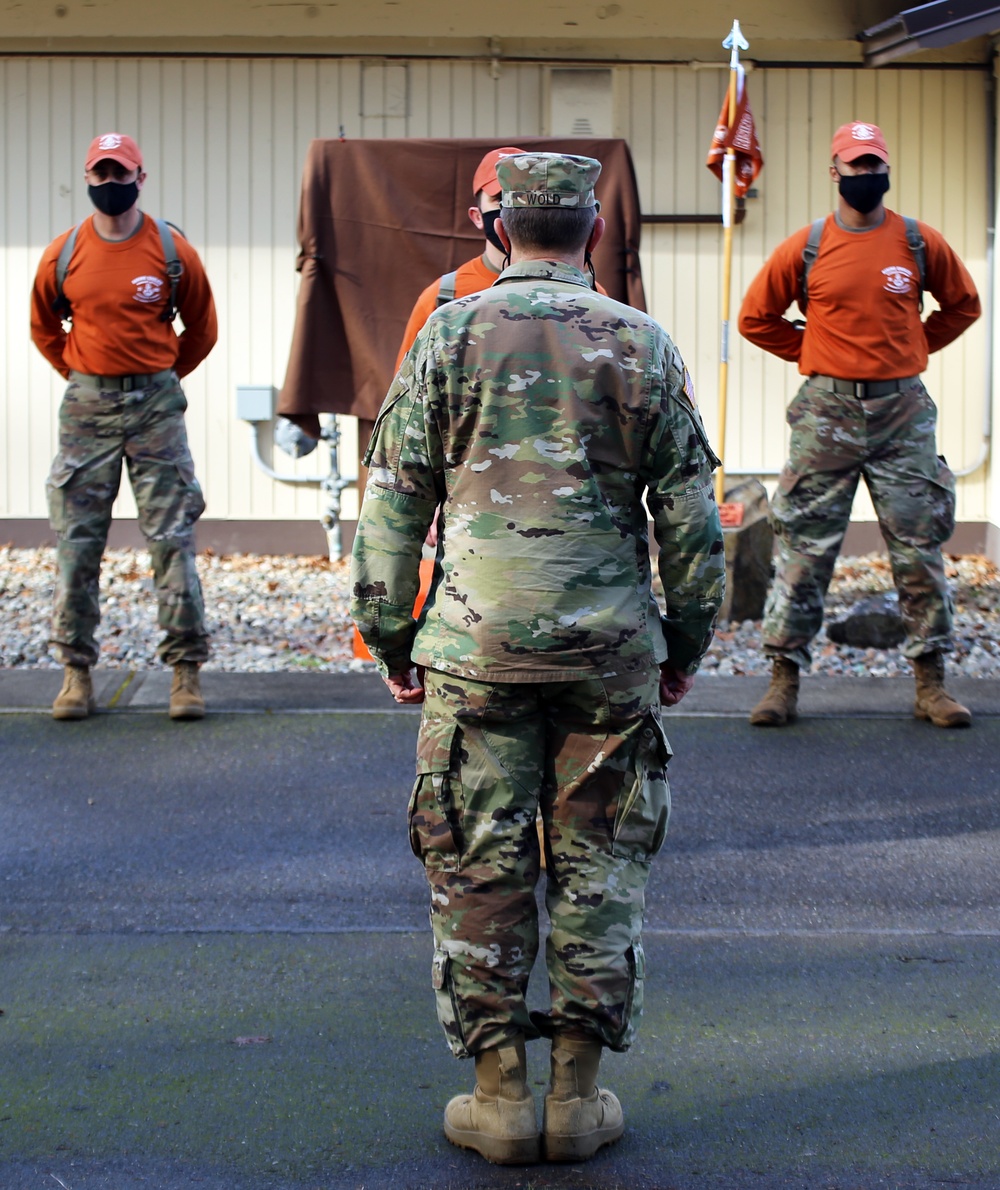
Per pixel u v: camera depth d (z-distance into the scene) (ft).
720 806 18.66
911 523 21.50
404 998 13.44
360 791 19.07
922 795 19.07
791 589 21.65
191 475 22.07
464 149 24.22
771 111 33.50
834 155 20.97
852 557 33.73
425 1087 11.80
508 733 10.18
